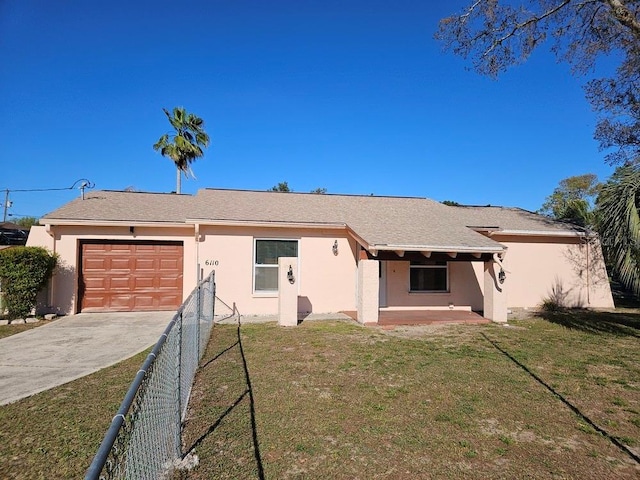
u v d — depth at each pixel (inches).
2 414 189.2
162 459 130.9
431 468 146.9
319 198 635.5
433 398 215.3
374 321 434.6
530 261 593.6
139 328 395.5
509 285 585.3
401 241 445.4
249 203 569.6
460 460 152.9
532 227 593.9
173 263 495.5
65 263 466.6
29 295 426.9
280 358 292.4
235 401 207.9
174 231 494.3
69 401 205.2
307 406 202.4
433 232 497.7
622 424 185.6
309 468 145.6
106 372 254.8
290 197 625.9
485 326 436.5
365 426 180.5
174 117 1203.2
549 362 287.3
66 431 172.2
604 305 610.5
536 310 570.3
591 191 1577.3
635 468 148.3
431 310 537.0
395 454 156.6
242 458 151.3
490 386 234.7
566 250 606.2
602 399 215.9
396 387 231.9
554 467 148.4
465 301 550.3
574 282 604.7
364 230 478.0
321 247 520.1
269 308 501.4
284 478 138.9
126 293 484.4
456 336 379.9
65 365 271.4
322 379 244.8
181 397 175.5
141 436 101.2
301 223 498.6
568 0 474.6
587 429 179.8
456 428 179.9
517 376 254.1
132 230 482.3
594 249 613.0
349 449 159.8
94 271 478.6
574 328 425.1
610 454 158.4
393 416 191.6
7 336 361.1
